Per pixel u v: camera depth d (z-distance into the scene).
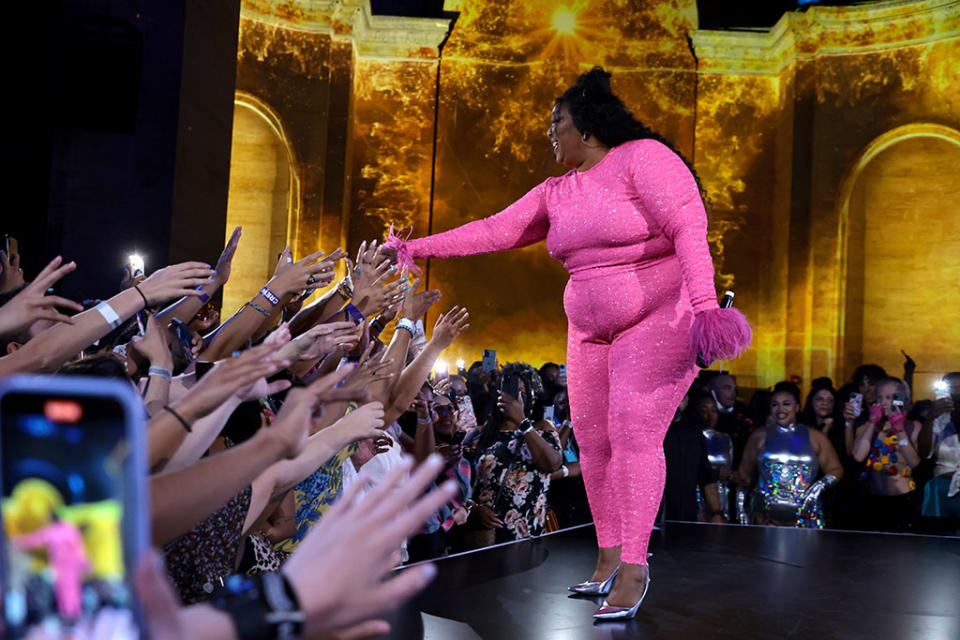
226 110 7.59
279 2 14.05
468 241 3.31
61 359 2.06
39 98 6.21
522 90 14.90
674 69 14.80
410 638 2.31
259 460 1.28
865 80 13.79
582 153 3.08
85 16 6.07
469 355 14.70
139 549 0.64
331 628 0.85
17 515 0.63
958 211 13.52
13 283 3.30
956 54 13.06
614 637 2.40
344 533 0.87
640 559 2.70
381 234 14.80
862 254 14.05
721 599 2.84
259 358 1.43
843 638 2.41
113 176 6.42
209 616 0.81
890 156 13.88
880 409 6.75
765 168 14.77
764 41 14.66
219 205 7.51
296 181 14.21
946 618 2.64
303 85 14.27
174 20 6.56
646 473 2.79
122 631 0.64
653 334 2.89
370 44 14.89
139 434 0.65
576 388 3.10
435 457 0.90
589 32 14.84
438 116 14.94
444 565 3.29
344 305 3.30
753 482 6.60
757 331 14.64
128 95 6.15
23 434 0.63
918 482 6.64
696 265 2.75
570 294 3.06
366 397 1.39
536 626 2.48
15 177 6.15
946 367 13.55
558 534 4.01
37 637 0.62
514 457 4.36
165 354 2.04
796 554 3.62
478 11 14.98
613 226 2.90
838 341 13.80
